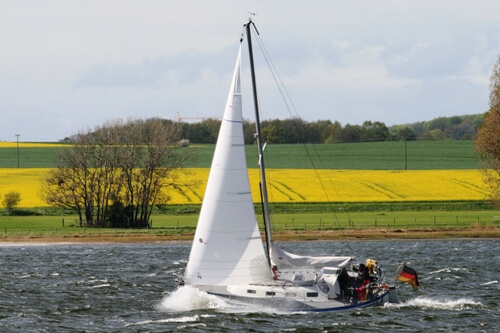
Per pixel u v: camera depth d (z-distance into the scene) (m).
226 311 105.62
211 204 107.12
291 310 105.00
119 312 111.12
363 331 96.62
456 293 127.25
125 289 133.38
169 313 109.25
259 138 107.69
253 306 105.56
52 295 126.75
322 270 106.50
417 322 101.88
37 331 98.75
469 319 104.38
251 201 106.88
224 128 107.62
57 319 106.44
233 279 106.56
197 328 97.88
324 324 99.25
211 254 106.88
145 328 99.75
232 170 106.88
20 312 111.56
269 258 107.19
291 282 106.56
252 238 106.31
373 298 109.31
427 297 122.75
